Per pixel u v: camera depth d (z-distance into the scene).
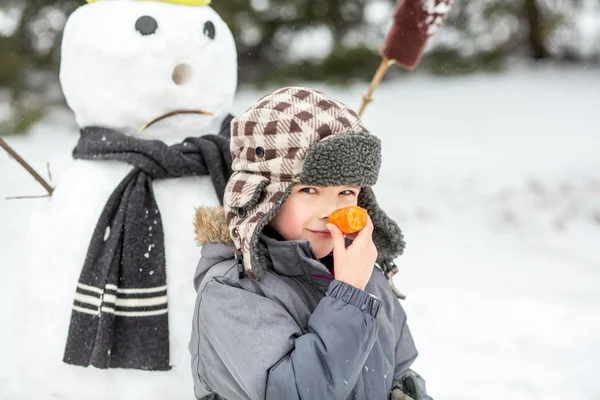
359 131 1.85
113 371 2.59
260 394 1.73
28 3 12.02
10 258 5.64
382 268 2.19
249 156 1.88
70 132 10.84
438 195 7.82
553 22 15.63
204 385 1.94
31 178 8.08
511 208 7.29
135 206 2.62
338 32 14.59
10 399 3.16
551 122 11.32
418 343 4.23
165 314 2.61
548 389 3.66
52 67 12.49
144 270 2.60
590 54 16.88
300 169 1.80
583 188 7.87
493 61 15.77
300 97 1.88
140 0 2.82
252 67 14.27
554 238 6.40
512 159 9.24
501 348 4.17
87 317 2.56
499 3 15.06
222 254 1.97
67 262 2.66
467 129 11.02
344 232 1.80
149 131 2.82
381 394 1.91
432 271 5.59
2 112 11.28
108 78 2.74
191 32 2.80
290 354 1.73
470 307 4.79
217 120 3.06
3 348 3.85
